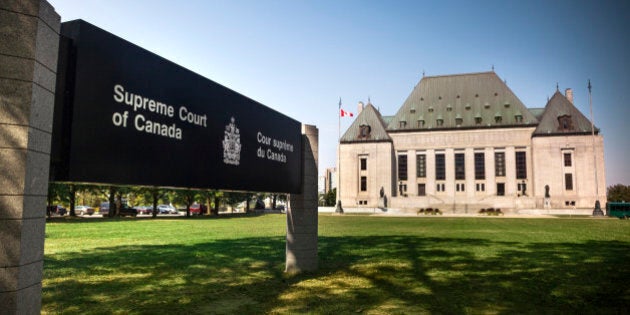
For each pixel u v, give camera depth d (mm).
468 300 8758
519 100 91938
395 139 96188
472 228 33062
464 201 88875
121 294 9250
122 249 17328
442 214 75250
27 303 4734
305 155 12852
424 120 95938
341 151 97375
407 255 15648
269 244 19500
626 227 34812
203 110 8516
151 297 8984
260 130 10805
